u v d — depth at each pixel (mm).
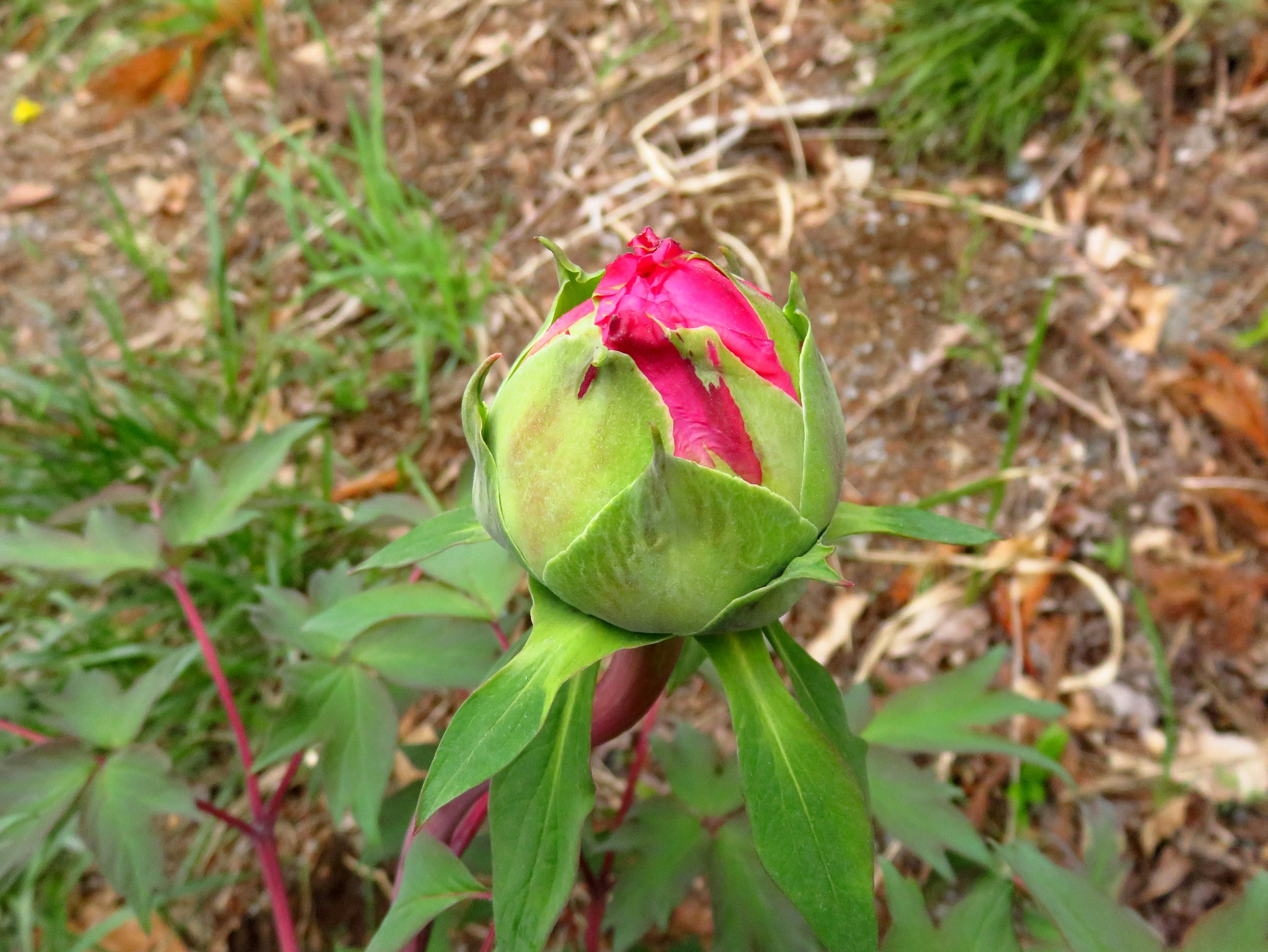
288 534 331
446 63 485
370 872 273
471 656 203
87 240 448
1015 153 408
